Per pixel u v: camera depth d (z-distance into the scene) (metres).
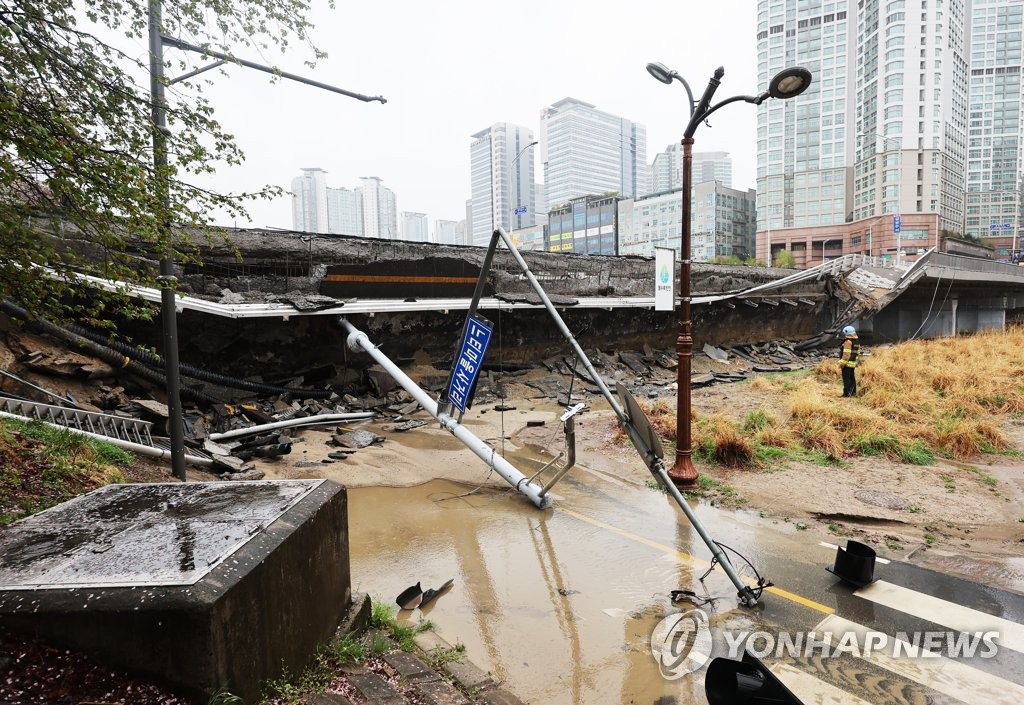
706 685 2.87
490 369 17.92
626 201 78.31
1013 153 96.62
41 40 4.19
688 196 7.39
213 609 2.54
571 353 19.95
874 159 72.38
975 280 31.41
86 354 9.93
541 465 9.21
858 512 6.84
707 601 4.84
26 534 3.33
